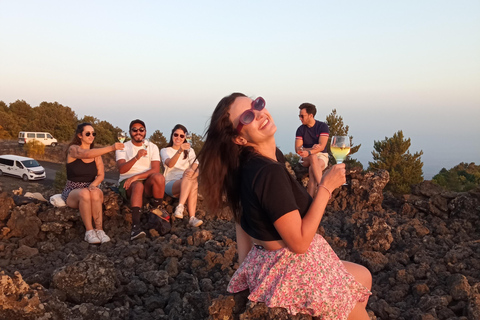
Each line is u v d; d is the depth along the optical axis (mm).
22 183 27359
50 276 3926
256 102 2363
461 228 5629
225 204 2570
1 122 56125
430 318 3363
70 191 5352
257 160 2283
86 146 5484
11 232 5188
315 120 7289
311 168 6891
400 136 12156
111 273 3678
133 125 5969
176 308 3400
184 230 5762
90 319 3230
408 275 4133
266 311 2373
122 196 5918
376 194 6754
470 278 4012
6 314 2752
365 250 4996
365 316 2527
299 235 2186
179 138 6574
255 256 2496
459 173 24906
